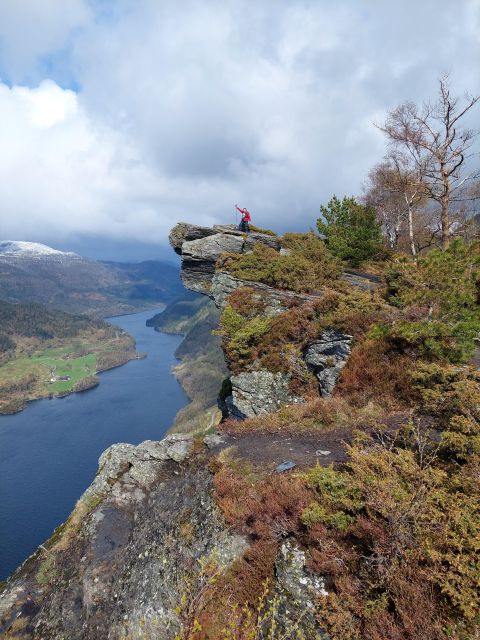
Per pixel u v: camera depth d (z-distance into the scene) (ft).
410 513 18.07
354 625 17.20
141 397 580.71
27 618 32.96
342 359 48.88
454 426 24.43
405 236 127.75
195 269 92.22
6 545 273.75
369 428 36.40
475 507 17.97
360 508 22.08
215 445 43.21
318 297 65.46
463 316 38.19
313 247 85.81
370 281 73.82
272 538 24.40
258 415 51.44
